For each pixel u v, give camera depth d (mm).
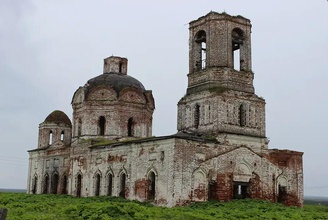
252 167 43406
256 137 44250
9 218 25594
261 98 45812
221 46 44938
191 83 46906
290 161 46531
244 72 45469
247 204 38500
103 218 25953
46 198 46469
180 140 39625
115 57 58125
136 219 27031
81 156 51875
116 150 46875
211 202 39125
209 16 45750
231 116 43312
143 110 55812
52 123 62875
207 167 40719
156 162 41312
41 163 61219
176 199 38500
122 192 45750
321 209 48375
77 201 41500
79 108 55438
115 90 54562
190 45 47812
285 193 45812
